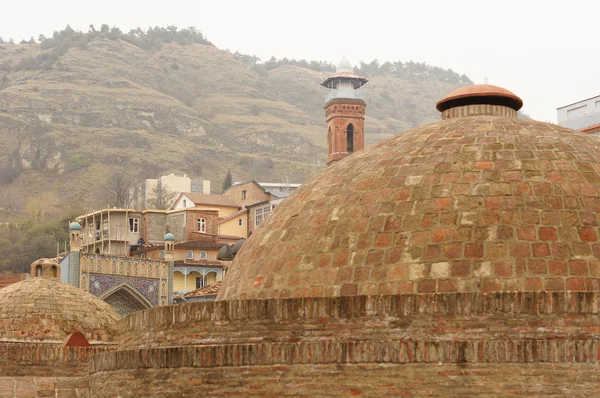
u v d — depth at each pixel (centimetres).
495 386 1320
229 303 1566
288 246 1669
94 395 1733
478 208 1530
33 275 3142
